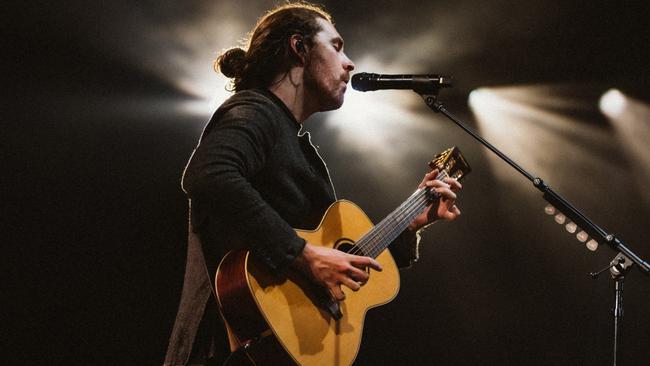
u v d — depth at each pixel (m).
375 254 2.14
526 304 4.48
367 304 2.07
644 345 4.30
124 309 3.99
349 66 2.21
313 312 1.85
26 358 3.85
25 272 3.92
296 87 2.14
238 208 1.71
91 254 4.01
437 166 2.57
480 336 4.46
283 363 1.77
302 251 1.81
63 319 3.92
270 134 1.87
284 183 1.93
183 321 1.88
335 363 1.85
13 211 3.95
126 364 3.94
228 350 1.88
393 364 4.40
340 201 2.17
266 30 2.17
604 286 4.41
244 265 1.76
